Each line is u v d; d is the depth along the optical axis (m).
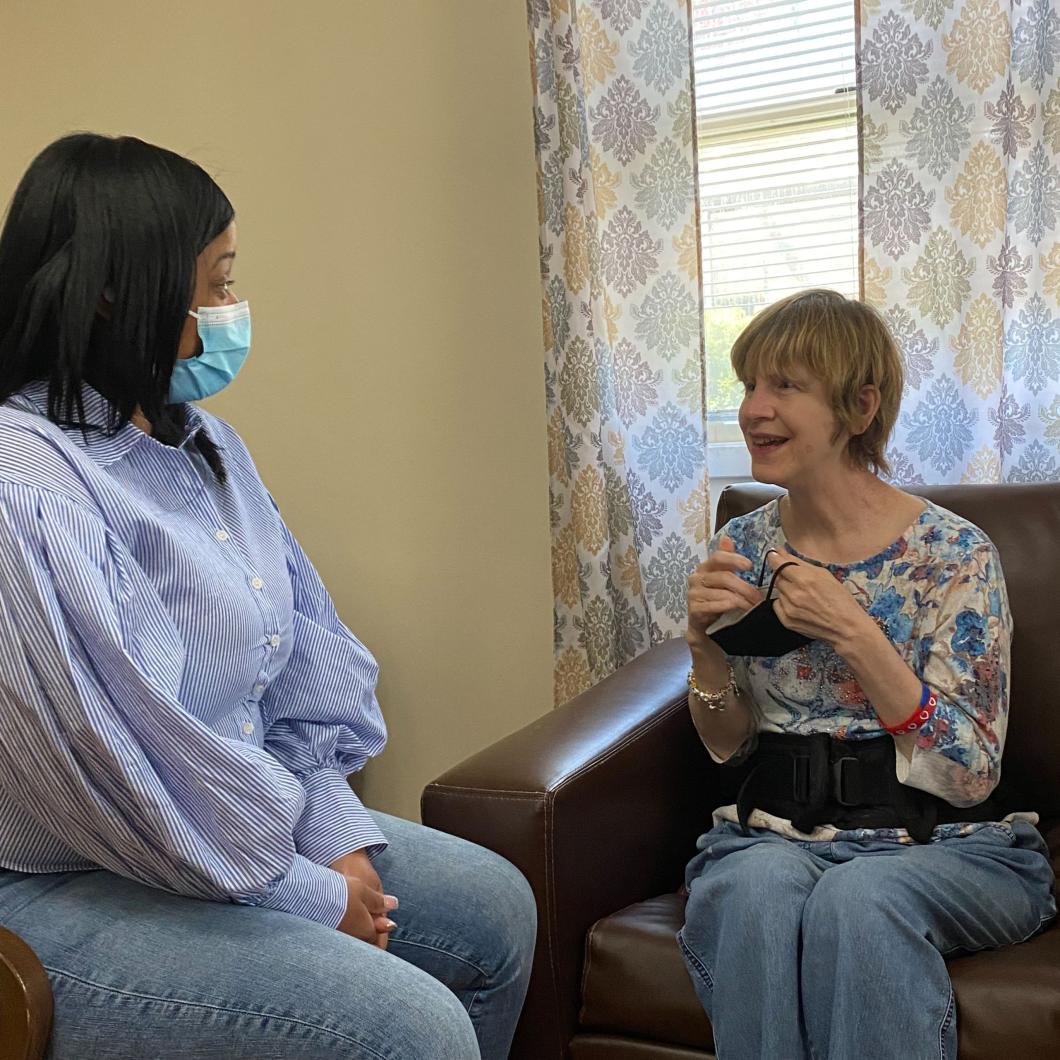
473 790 1.44
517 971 1.34
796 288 2.23
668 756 1.64
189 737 1.12
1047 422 1.90
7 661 1.06
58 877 1.21
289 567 1.54
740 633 1.41
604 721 1.60
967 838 1.38
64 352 1.17
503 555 2.48
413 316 2.48
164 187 1.20
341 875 1.26
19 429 1.14
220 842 1.14
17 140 2.84
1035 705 1.64
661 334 2.15
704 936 1.32
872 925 1.20
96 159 1.19
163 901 1.16
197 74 2.61
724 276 2.28
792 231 2.22
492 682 2.54
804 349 1.39
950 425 1.97
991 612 1.39
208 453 1.40
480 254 2.39
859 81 1.92
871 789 1.40
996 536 1.71
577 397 2.12
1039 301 1.88
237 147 2.60
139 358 1.21
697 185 2.08
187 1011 1.07
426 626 2.59
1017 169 1.86
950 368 1.96
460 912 1.33
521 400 2.40
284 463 2.67
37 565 1.07
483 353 2.42
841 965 1.20
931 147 1.90
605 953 1.39
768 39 2.18
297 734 1.46
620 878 1.52
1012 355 1.92
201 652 1.24
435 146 2.40
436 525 2.54
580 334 2.11
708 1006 1.30
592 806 1.46
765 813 1.46
